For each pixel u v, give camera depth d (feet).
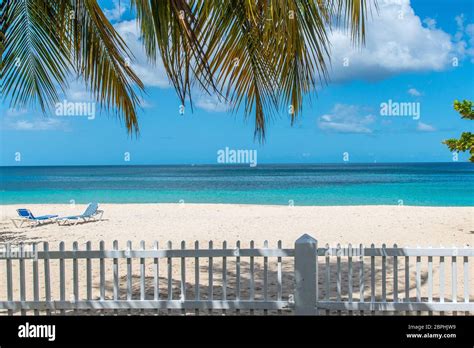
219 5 18.71
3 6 24.77
